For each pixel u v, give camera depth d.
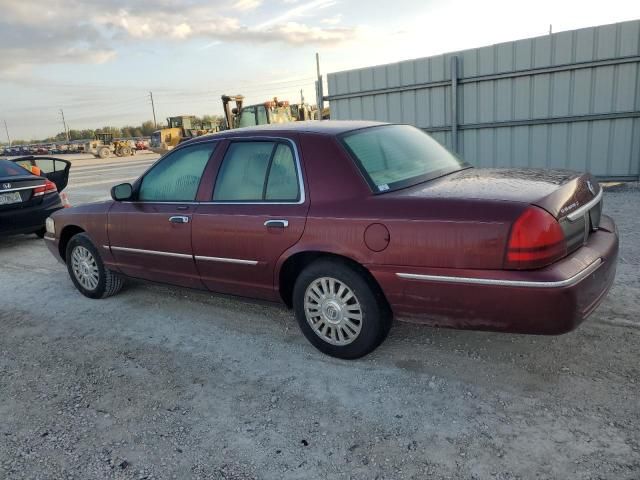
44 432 3.04
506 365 3.37
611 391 2.99
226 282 4.04
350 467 2.56
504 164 10.06
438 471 2.48
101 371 3.76
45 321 4.87
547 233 2.72
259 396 3.26
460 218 2.87
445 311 3.00
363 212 3.21
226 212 3.87
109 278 5.18
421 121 10.74
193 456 2.73
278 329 4.25
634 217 6.93
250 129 4.07
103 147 45.59
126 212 4.66
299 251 3.48
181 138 34.50
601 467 2.41
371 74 11.11
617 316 3.94
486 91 9.89
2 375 3.81
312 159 3.53
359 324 3.41
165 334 4.34
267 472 2.57
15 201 7.93
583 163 9.32
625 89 8.68
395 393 3.16
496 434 2.71
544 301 2.70
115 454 2.79
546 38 9.05
